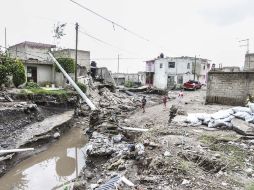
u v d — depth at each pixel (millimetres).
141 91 41844
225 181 6875
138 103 29688
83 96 21797
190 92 39844
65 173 11688
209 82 21875
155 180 7258
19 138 13914
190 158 8414
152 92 40281
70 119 19812
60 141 16172
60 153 14305
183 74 45719
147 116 20500
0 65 20156
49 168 12266
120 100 30219
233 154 8633
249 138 10430
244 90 19766
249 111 13188
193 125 13148
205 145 9617
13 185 10438
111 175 8547
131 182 7391
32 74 27906
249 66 31141
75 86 22938
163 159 8289
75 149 15016
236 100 20312
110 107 24766
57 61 28219
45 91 22297
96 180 8984
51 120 18797
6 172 10852
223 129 12219
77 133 18203
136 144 10680
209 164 7875
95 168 10586
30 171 11883
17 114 16344
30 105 18203
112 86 36969
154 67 50125
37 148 13984
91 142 13562
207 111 17438
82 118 22594
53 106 21875
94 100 27844
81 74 36094
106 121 16734
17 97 19969
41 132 15336
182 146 9562
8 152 11398
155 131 12102
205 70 50750
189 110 17984
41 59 35562
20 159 12328
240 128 11156
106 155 11750
